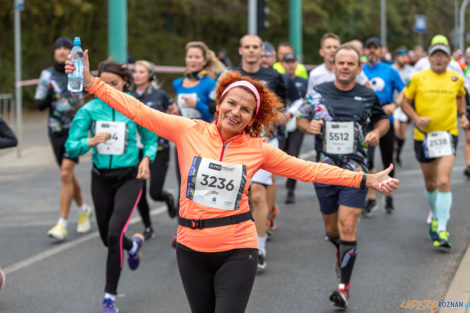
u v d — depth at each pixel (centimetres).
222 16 5831
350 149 880
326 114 888
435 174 1148
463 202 1439
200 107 1166
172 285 949
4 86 3844
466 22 9975
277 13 6400
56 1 3912
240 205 592
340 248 837
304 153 2295
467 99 1677
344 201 835
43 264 1061
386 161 1373
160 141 1224
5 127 868
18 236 1237
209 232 585
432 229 1148
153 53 5572
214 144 593
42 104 1245
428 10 9425
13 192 1641
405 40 8881
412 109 1141
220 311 570
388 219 1319
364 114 883
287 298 876
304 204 1485
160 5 5641
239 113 579
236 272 582
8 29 4059
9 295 915
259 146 600
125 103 599
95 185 909
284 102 1106
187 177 589
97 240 1208
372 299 859
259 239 992
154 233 1252
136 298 895
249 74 1095
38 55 4131
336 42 1255
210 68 1187
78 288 943
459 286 877
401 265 1002
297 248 1127
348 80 879
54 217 1388
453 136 1121
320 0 6612
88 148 889
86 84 594
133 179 902
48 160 2141
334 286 921
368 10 7588
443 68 1130
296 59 1537
